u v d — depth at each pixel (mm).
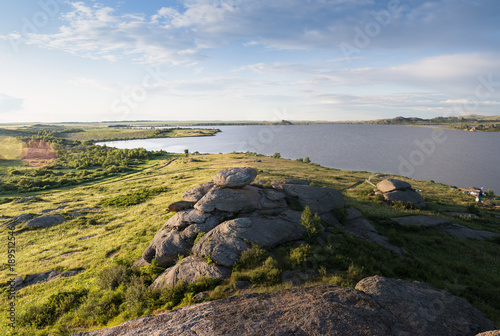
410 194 41281
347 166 125125
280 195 25000
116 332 10359
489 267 21438
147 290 15906
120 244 28062
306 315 9086
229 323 9078
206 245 18172
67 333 13914
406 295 10625
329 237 21125
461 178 100250
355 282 14141
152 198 51688
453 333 8500
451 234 28594
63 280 21922
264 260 16484
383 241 23938
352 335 7980
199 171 77000
